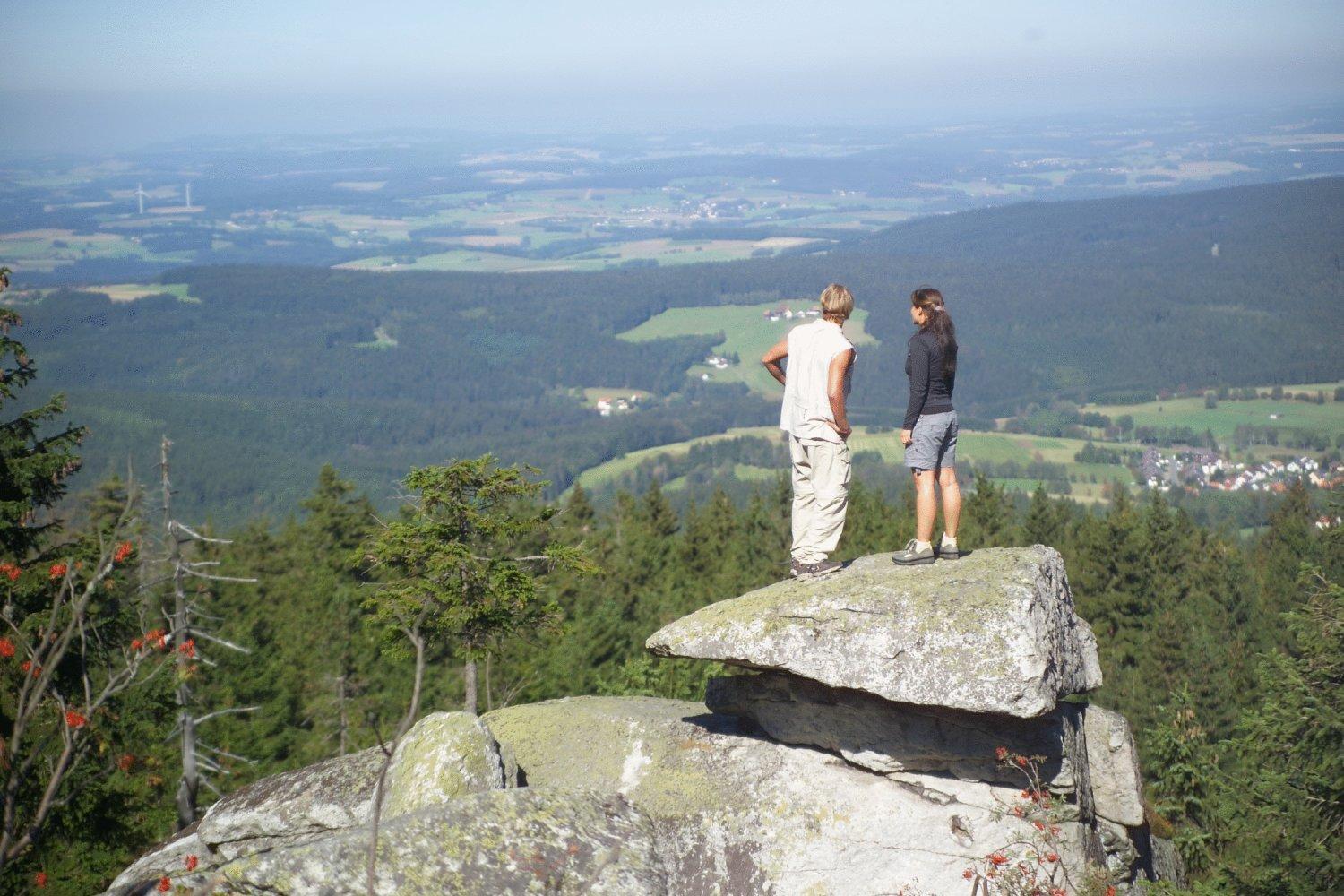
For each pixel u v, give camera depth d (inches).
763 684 398.6
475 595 652.7
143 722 546.9
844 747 380.2
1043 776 360.8
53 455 650.8
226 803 411.5
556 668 1300.4
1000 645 332.8
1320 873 645.3
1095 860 368.5
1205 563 2142.0
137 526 562.3
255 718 1277.1
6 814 207.9
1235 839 716.7
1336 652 714.2
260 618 1542.8
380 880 278.4
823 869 356.8
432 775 371.6
